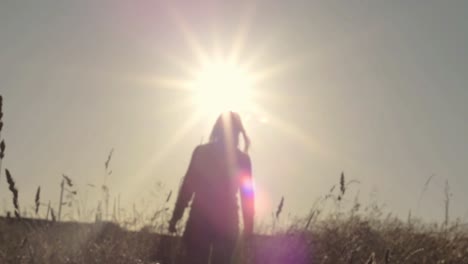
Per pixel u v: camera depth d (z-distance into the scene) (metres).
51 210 6.07
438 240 7.57
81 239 6.17
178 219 6.45
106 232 6.58
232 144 6.53
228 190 6.40
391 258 6.70
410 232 7.97
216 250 6.28
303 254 6.75
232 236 6.35
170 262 6.32
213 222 6.30
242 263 6.84
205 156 6.46
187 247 6.31
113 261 5.82
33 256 5.38
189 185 6.40
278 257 6.76
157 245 6.57
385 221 8.09
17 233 5.73
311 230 7.35
